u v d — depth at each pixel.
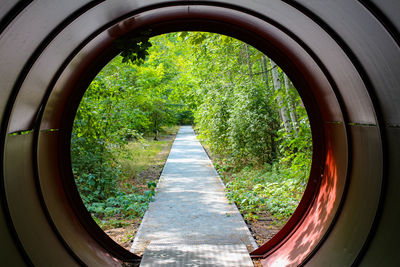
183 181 10.28
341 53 3.47
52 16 2.98
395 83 2.81
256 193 8.01
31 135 3.92
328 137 4.87
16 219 3.13
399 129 2.97
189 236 5.65
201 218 6.65
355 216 3.67
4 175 2.96
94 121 8.34
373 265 3.05
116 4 3.64
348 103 3.97
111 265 4.49
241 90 12.66
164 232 5.87
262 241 5.58
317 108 4.97
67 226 4.38
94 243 4.71
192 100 27.23
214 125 15.31
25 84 3.21
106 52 4.77
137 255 4.86
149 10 4.13
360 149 3.81
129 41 4.65
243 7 4.18
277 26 4.22
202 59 15.16
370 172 3.54
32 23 2.74
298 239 4.64
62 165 4.82
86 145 8.63
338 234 3.88
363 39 2.96
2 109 2.88
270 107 12.12
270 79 15.24
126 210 7.43
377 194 3.31
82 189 8.28
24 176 3.62
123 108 9.73
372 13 2.50
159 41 26.44
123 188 9.98
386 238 3.03
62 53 3.80
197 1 4.17
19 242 3.01
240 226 6.16
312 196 4.99
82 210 4.85
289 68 4.95
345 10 2.85
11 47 2.65
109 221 6.85
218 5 4.19
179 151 18.48
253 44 4.95
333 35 3.39
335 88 4.16
